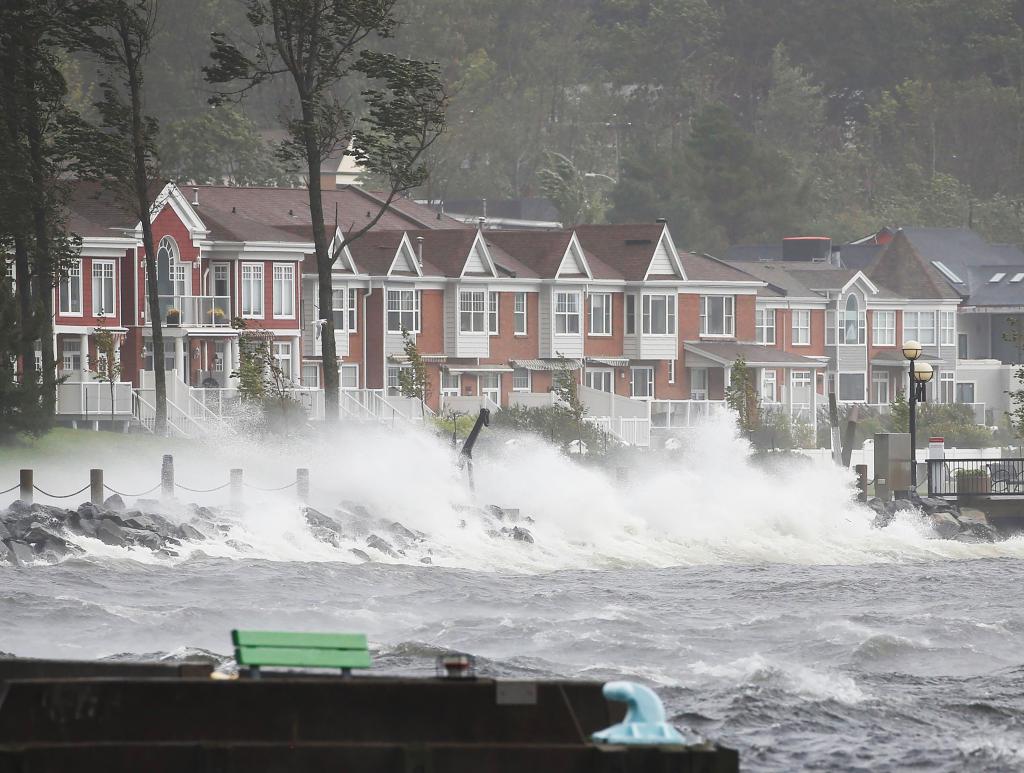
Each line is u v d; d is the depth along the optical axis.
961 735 72.50
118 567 122.19
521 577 131.38
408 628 97.88
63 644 89.06
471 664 58.31
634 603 114.44
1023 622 103.25
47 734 51.66
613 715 57.28
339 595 113.31
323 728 53.12
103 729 51.94
